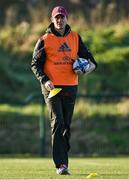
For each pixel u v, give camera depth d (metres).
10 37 50.91
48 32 19.88
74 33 20.06
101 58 47.59
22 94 45.44
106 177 18.16
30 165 25.33
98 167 23.88
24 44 50.03
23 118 40.34
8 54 49.16
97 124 39.94
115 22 53.09
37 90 45.81
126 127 40.00
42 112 36.62
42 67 19.89
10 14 54.28
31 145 38.88
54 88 19.62
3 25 53.59
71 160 30.12
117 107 41.28
